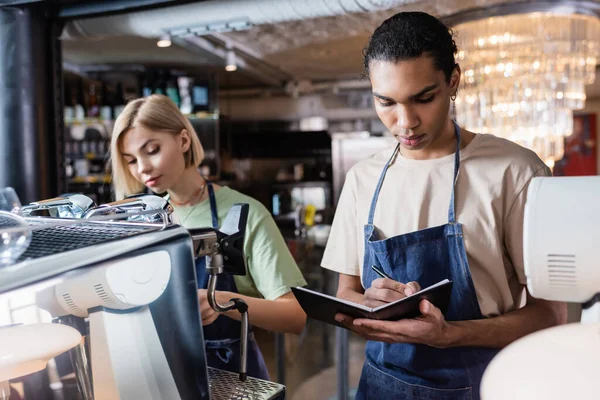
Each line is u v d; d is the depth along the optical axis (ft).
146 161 4.94
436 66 3.85
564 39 13.26
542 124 13.82
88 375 2.28
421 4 11.84
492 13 12.35
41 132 7.43
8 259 2.24
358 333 4.05
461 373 4.27
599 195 2.13
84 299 2.26
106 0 7.07
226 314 4.47
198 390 2.64
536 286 2.26
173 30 8.26
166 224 2.68
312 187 23.94
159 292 2.50
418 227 4.47
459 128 4.61
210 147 18.44
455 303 4.33
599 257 2.07
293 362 11.61
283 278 4.90
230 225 3.19
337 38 15.08
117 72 18.61
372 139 23.07
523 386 1.52
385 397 4.60
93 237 2.64
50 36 7.52
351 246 4.91
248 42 15.52
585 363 1.58
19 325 2.16
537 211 2.19
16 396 2.16
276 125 24.35
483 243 4.26
